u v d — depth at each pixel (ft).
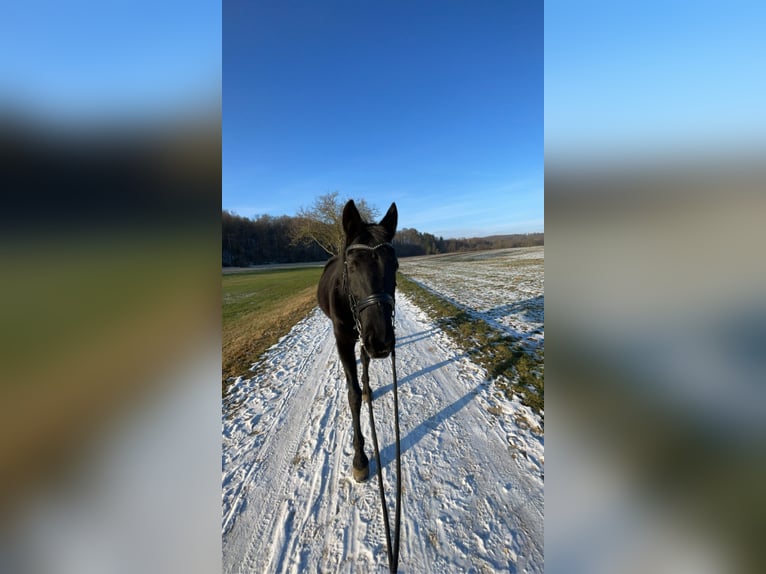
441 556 6.42
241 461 9.55
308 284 64.95
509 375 14.25
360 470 8.52
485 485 8.16
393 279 7.95
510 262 85.97
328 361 17.95
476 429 10.49
